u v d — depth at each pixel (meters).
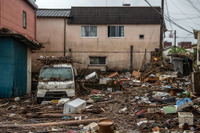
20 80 11.66
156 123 5.77
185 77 19.02
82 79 14.30
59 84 8.73
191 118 5.43
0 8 10.59
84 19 21.91
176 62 23.38
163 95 9.98
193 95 9.35
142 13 22.42
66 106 6.91
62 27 21.95
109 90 12.57
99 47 22.02
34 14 16.69
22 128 5.44
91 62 22.20
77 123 5.79
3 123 5.90
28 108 7.39
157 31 21.83
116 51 22.03
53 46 21.97
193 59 25.97
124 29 21.92
